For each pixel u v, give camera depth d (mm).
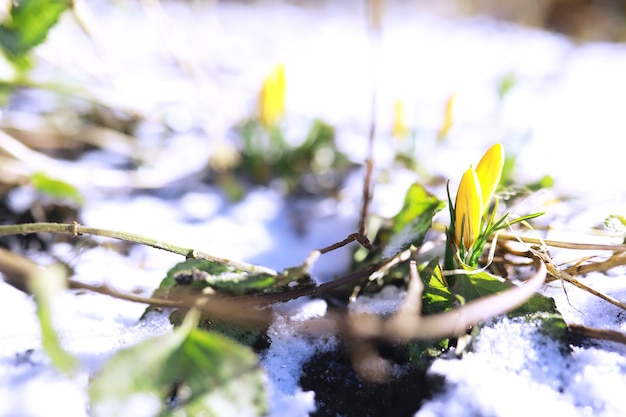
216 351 234
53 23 356
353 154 510
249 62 794
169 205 446
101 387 221
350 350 281
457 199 277
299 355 283
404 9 1300
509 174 432
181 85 631
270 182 491
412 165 474
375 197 441
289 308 301
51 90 443
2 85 427
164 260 362
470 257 283
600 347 271
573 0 1063
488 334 269
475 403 247
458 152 518
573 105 647
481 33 1067
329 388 271
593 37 1040
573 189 406
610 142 521
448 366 259
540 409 244
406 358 276
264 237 405
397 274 313
